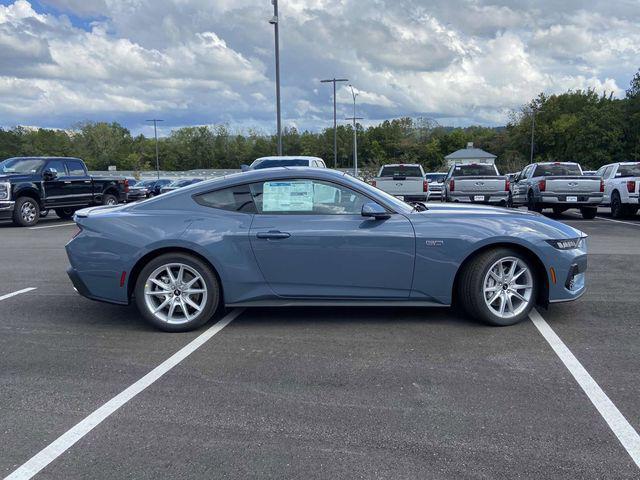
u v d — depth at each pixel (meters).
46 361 4.44
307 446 3.08
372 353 4.51
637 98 60.97
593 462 2.90
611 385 3.84
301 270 5.01
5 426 3.36
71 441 3.17
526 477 2.77
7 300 6.44
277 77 22.42
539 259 5.06
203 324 5.17
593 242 10.84
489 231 5.00
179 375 4.11
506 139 89.19
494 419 3.37
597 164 63.06
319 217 5.04
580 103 79.00
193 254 5.06
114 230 5.07
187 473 2.84
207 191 5.18
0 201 14.88
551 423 3.31
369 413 3.47
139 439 3.18
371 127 100.69
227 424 3.35
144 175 80.94
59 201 16.44
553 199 16.03
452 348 4.60
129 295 5.16
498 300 5.15
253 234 4.97
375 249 4.96
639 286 6.80
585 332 4.98
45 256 9.76
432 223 5.02
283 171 5.16
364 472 2.82
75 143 105.31
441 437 3.16
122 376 4.11
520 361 4.30
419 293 5.07
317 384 3.92
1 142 103.62
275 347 4.69
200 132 109.88
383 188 17.72
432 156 96.69
